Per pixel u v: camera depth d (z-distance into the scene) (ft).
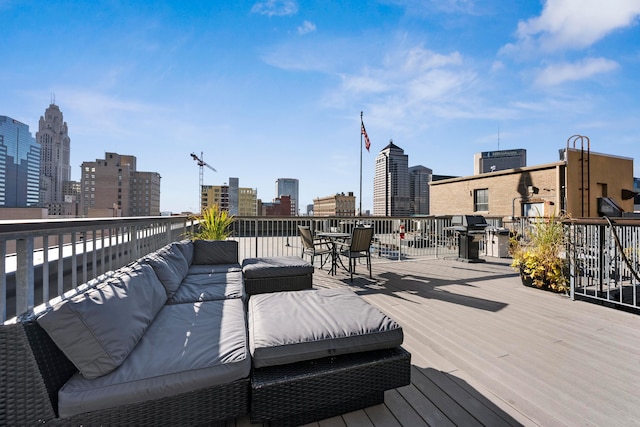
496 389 6.13
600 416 5.29
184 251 11.38
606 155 42.42
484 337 8.70
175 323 5.94
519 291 13.87
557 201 39.24
